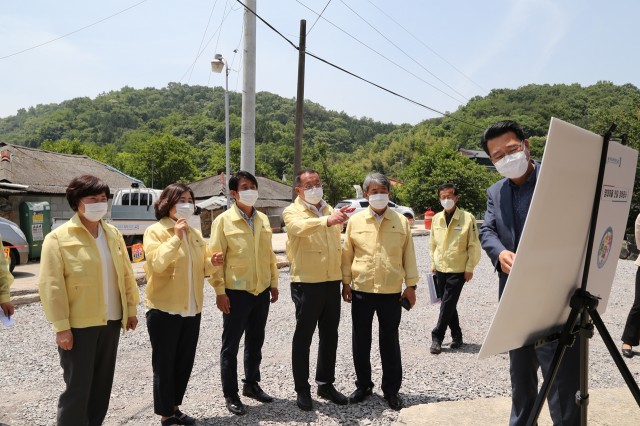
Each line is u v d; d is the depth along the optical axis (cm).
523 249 165
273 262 438
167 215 383
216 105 13962
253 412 385
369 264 401
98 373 328
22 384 450
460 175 3344
